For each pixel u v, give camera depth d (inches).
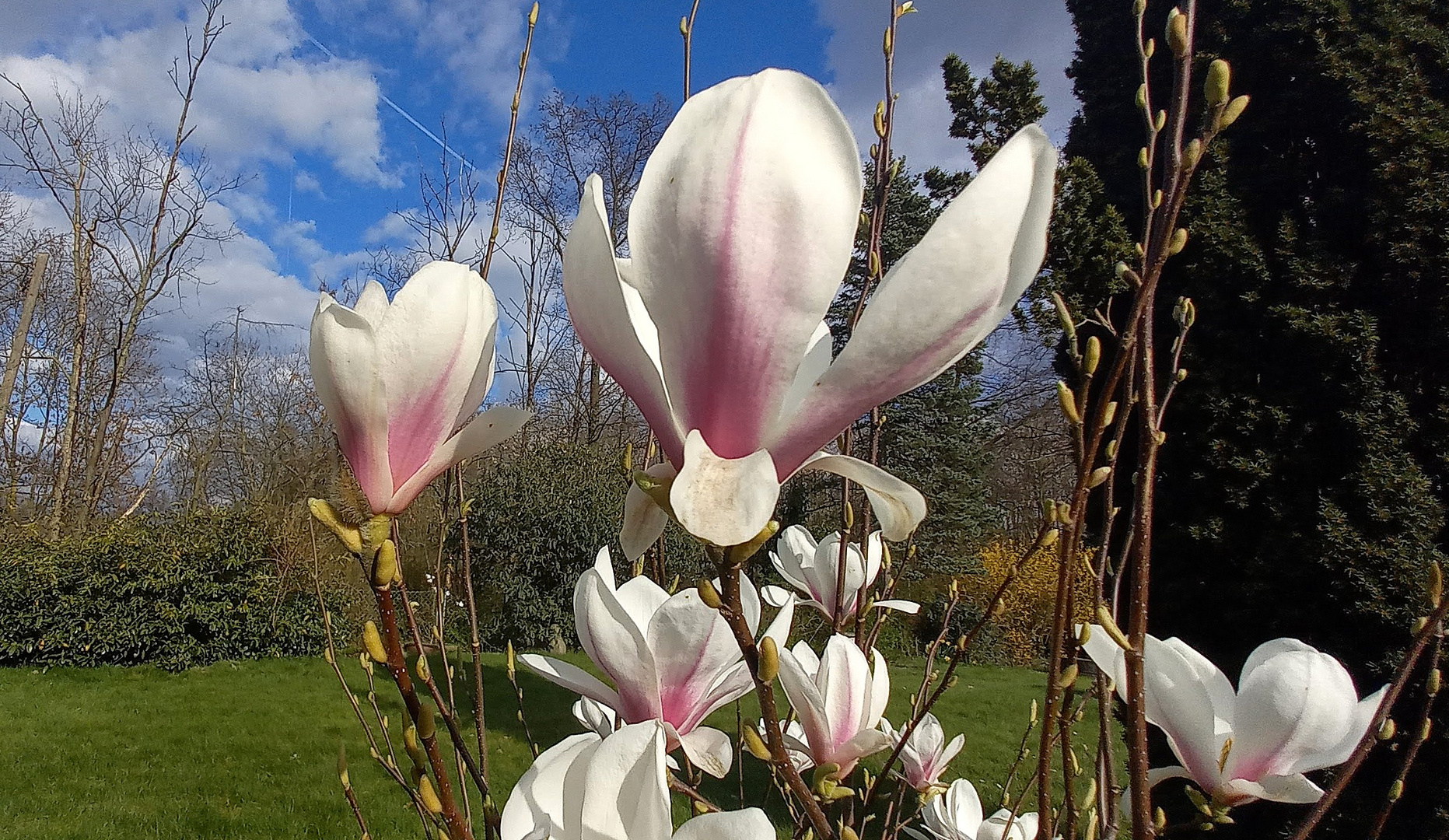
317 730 333.1
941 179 261.6
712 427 25.3
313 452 570.6
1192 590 197.2
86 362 744.3
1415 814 160.9
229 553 475.8
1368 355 179.5
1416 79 186.4
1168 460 201.9
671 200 23.1
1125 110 220.2
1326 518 177.5
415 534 307.7
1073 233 147.3
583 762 30.4
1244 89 204.7
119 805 257.3
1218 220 194.9
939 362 24.4
